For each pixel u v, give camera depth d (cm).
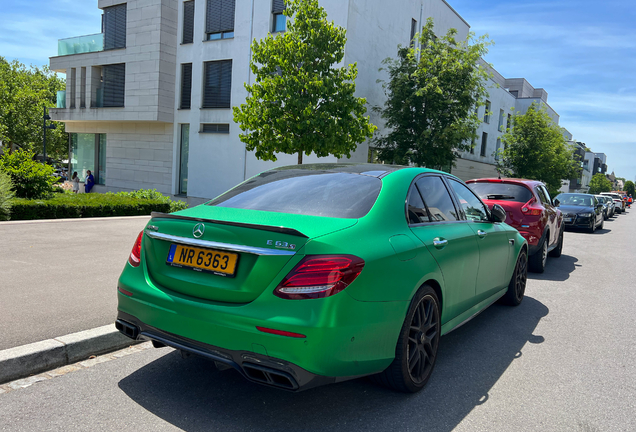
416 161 1717
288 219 267
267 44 1333
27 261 607
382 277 259
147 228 297
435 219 349
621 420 284
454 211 386
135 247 305
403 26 2083
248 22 1886
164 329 264
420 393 309
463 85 1709
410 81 1755
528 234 737
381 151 1839
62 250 693
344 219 273
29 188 1198
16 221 958
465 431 262
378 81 1880
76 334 353
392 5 1975
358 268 243
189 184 2095
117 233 901
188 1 2078
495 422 274
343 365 241
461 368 359
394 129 1852
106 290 490
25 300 439
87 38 2320
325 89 1288
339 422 264
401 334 282
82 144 2603
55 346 327
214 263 256
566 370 364
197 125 2059
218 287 250
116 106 2250
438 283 321
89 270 577
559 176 3262
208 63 2036
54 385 298
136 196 1530
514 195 763
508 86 4791
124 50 2156
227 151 1970
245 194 330
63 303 435
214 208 307
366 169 349
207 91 2042
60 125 4328
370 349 255
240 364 240
